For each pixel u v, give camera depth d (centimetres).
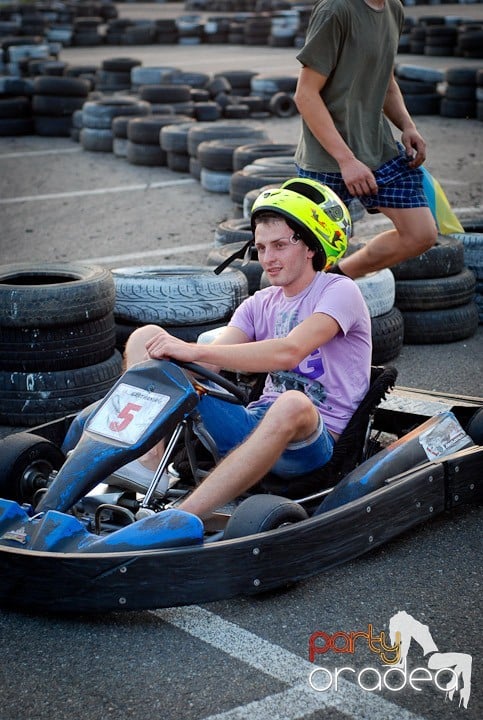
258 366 303
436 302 534
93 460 287
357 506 293
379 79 439
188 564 264
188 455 307
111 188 998
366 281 489
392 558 309
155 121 1120
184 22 2677
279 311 326
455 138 1211
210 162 950
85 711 234
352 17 418
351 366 321
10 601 272
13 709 236
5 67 1784
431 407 374
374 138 443
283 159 814
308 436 300
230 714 232
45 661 255
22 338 418
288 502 284
